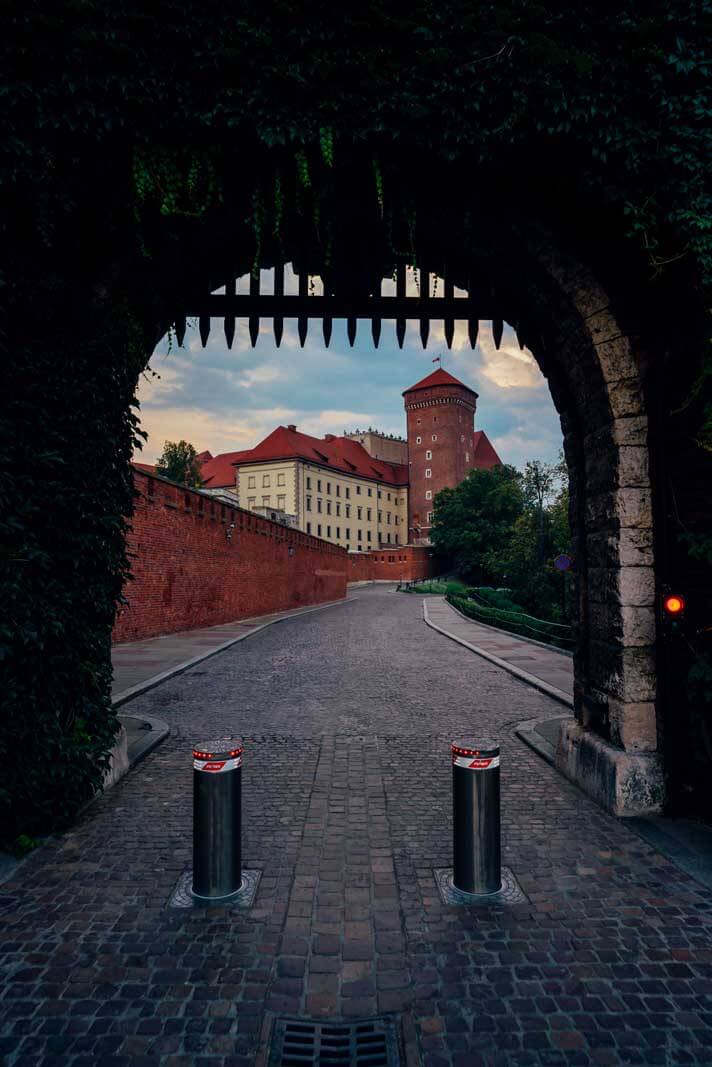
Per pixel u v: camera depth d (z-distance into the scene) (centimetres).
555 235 511
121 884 392
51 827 471
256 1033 263
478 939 332
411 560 7981
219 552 2506
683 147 436
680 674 493
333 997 286
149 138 413
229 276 592
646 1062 249
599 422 543
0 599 425
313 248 570
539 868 413
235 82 412
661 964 311
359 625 2667
